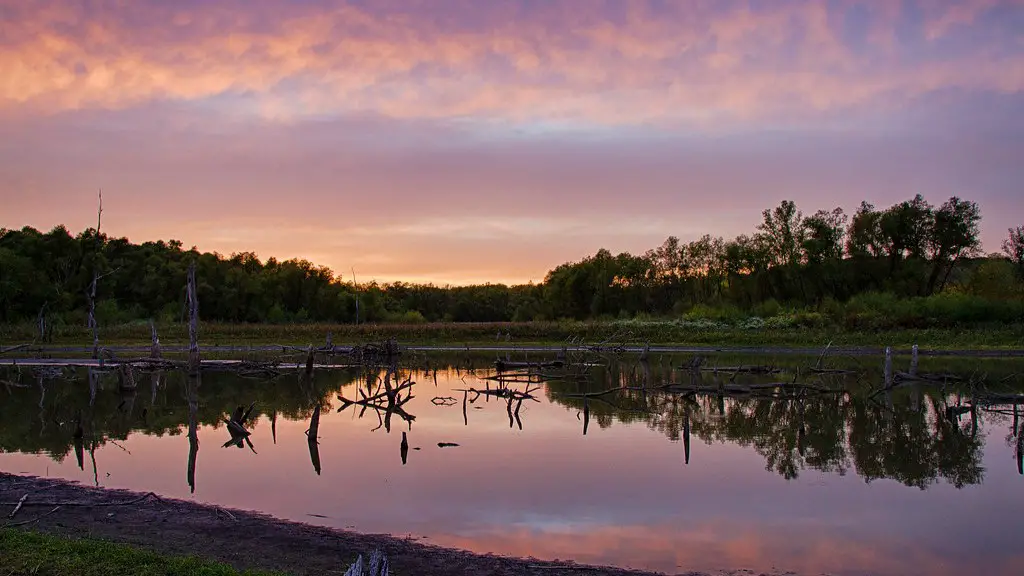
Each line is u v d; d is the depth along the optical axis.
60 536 12.50
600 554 12.88
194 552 11.98
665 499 16.61
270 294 114.06
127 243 115.75
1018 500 16.69
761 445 23.45
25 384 40.53
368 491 17.12
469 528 14.32
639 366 54.09
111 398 35.31
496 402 34.72
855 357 58.62
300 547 12.63
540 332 83.12
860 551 13.12
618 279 119.44
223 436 24.92
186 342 75.00
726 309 90.62
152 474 18.73
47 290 88.69
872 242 94.94
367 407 32.50
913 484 18.28
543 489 17.42
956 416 28.91
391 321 118.12
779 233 99.25
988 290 82.81
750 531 14.28
